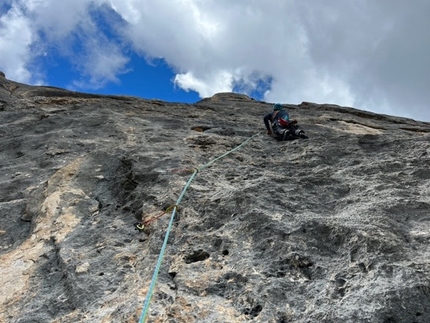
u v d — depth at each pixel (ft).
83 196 19.58
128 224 16.47
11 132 32.73
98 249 14.46
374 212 13.99
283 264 11.87
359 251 11.76
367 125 41.42
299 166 21.29
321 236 12.98
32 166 25.00
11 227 18.37
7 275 14.08
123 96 51.11
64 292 12.59
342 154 22.56
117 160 23.06
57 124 33.83
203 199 16.56
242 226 14.03
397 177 17.79
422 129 41.73
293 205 15.56
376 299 9.75
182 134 30.30
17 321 11.43
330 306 9.93
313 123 39.45
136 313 10.34
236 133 31.91
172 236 14.28
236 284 11.46
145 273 12.43
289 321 9.83
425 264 10.80
